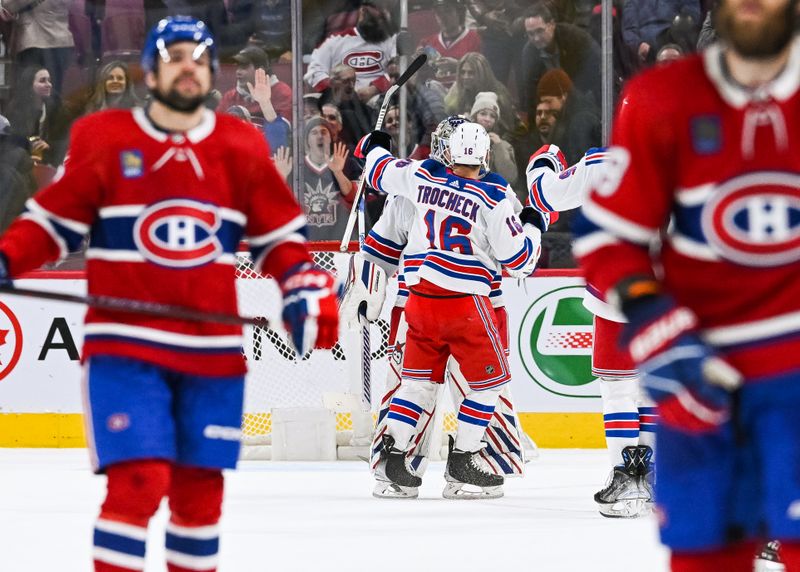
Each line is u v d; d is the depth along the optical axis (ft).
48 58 99.96
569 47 98.94
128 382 27.35
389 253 64.34
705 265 20.86
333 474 72.02
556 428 84.38
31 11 99.35
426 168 59.88
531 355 84.07
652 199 20.92
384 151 61.82
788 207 20.40
